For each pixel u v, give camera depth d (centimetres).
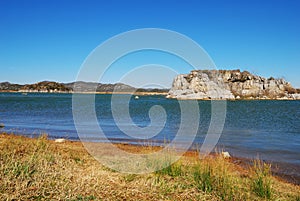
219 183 683
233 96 11688
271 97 13275
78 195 559
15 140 1038
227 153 1392
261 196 674
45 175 641
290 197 718
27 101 7675
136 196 589
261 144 1869
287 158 1409
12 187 552
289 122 3694
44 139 1099
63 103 6756
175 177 751
